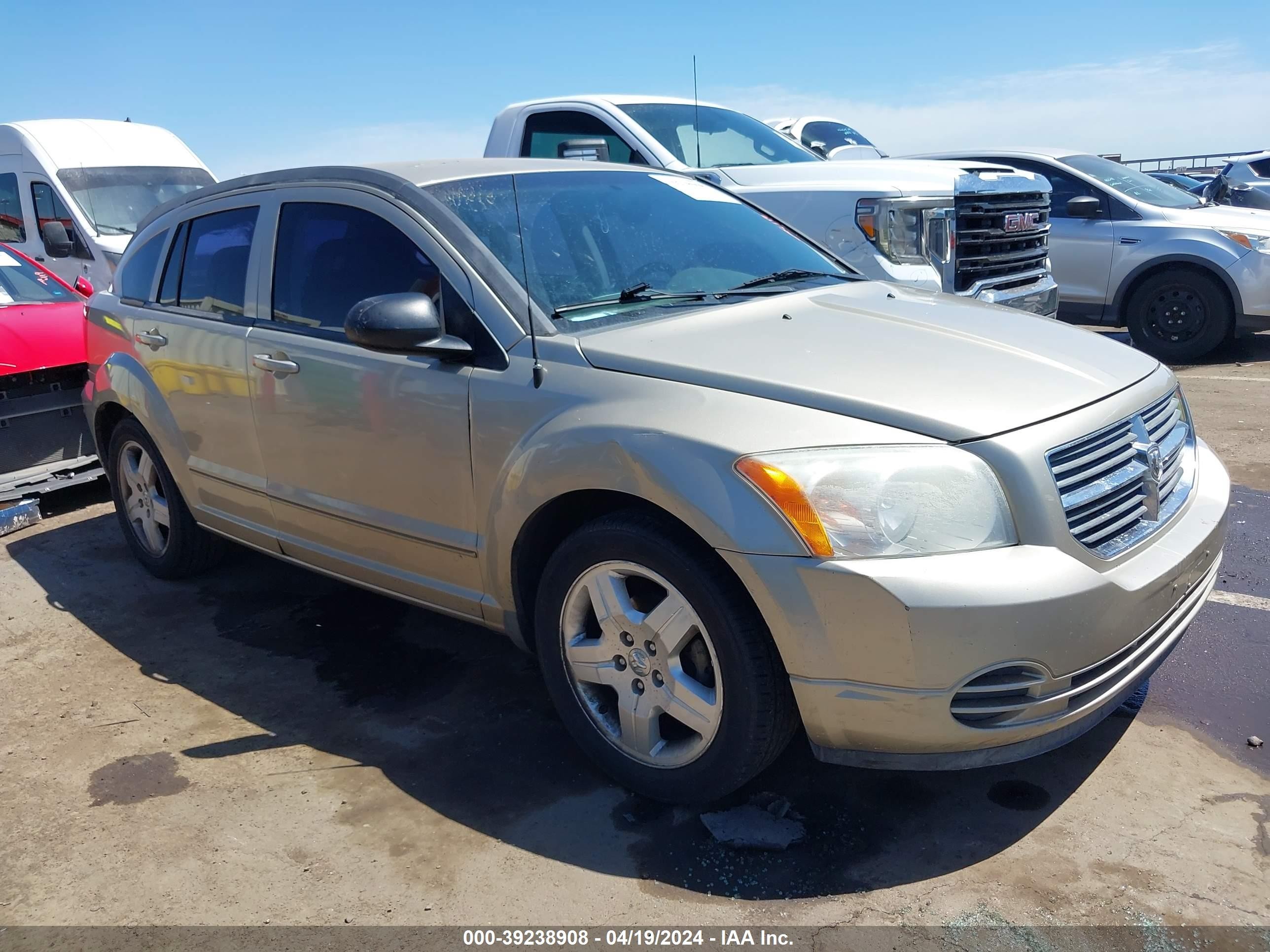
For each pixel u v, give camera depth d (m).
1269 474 5.56
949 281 6.24
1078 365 2.92
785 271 3.78
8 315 5.52
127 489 4.78
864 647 2.38
